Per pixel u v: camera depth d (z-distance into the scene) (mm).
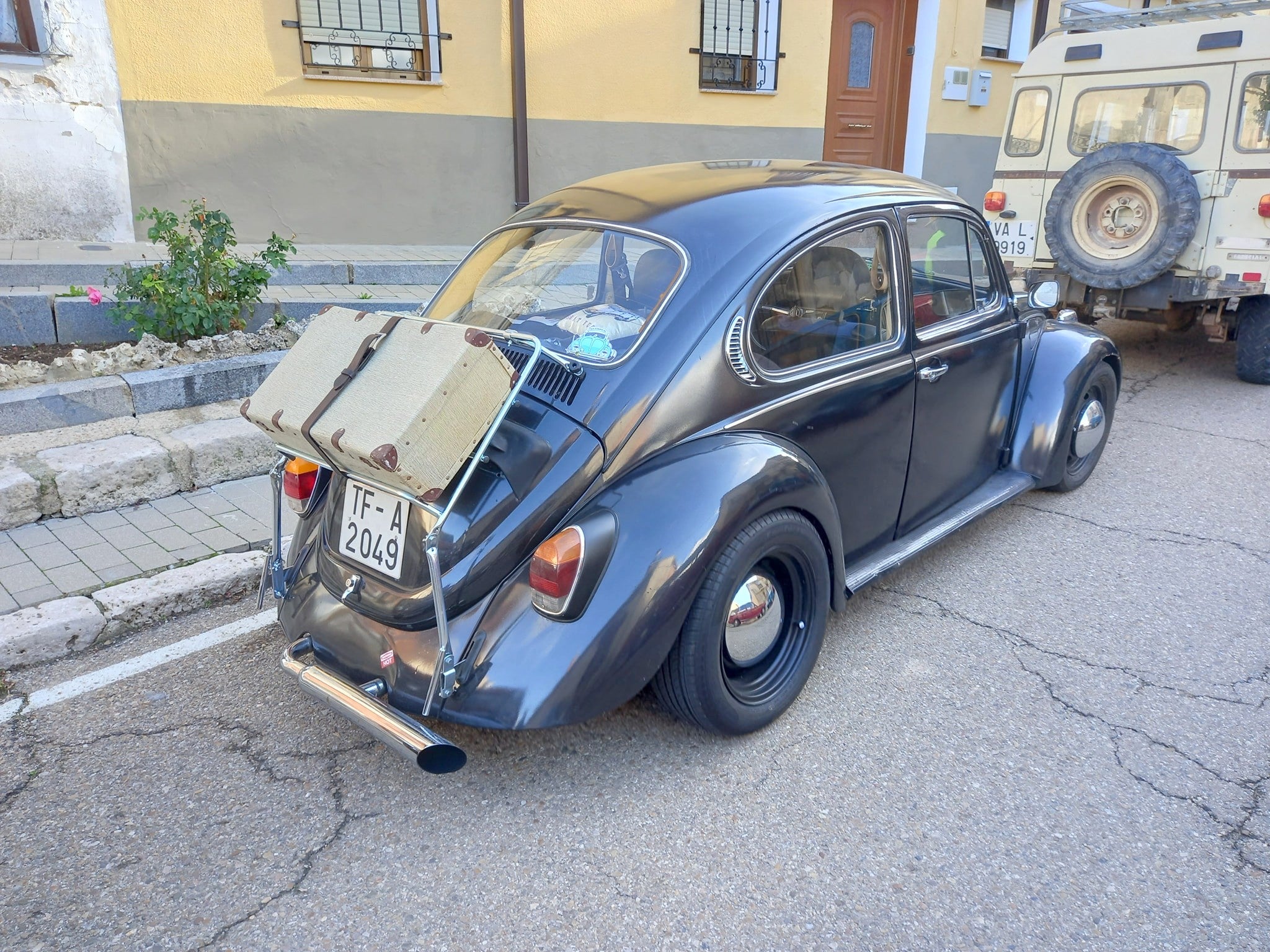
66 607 3441
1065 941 2209
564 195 3525
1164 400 6840
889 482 3488
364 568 2652
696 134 9836
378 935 2229
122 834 2541
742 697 2871
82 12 6992
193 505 4410
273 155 7992
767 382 2904
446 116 8555
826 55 10266
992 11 12273
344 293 6934
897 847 2512
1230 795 2711
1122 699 3178
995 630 3625
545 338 2906
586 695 2410
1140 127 6941
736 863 2455
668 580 2479
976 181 12828
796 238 3021
